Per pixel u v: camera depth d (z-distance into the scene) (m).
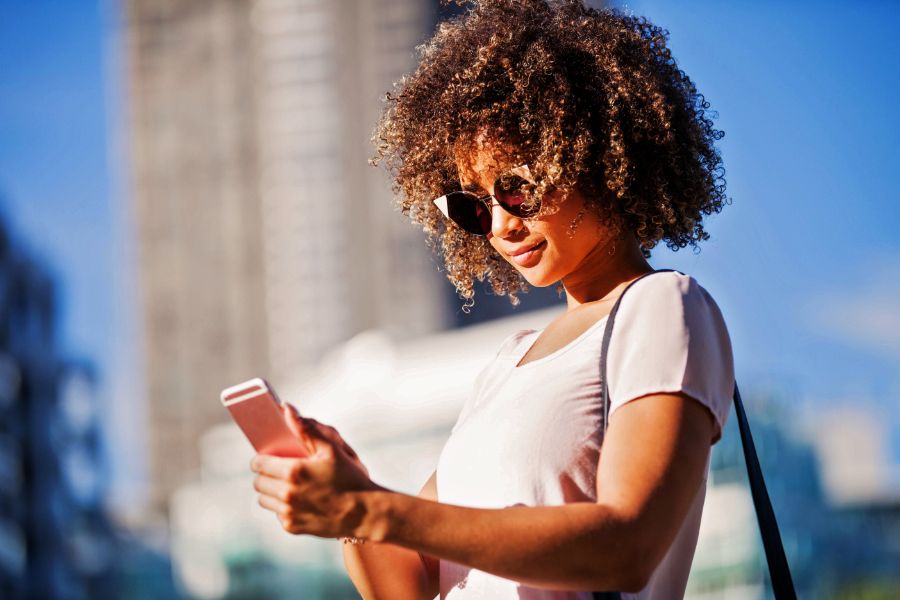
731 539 12.98
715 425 1.23
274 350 90.25
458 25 1.64
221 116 95.00
